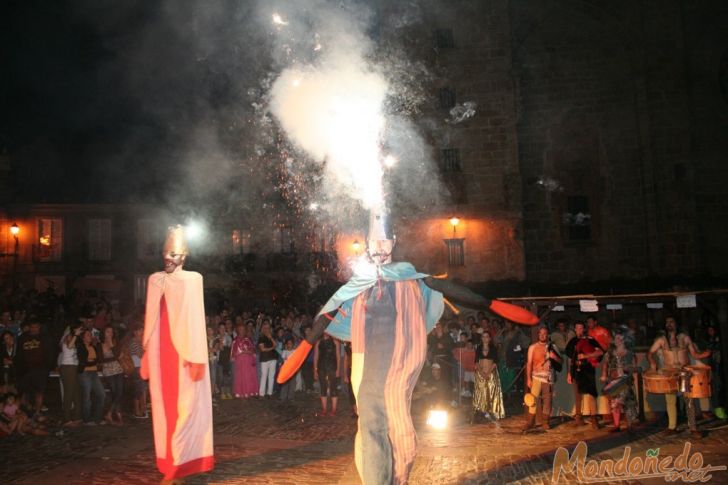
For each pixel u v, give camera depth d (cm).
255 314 2172
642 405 1122
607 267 2753
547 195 2808
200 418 675
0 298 2159
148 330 679
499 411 1132
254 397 1545
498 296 2592
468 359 1454
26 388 1158
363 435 501
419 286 552
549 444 949
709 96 2686
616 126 2786
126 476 757
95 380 1133
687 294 1145
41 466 813
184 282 680
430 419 1122
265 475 771
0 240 3066
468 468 804
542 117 2828
